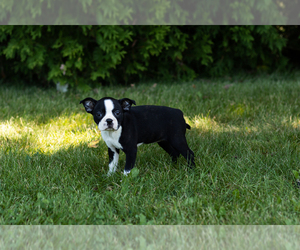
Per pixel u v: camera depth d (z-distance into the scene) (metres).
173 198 3.25
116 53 7.66
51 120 5.65
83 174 3.79
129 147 3.49
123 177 3.52
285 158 3.90
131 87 8.00
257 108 5.96
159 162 3.95
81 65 7.55
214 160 3.98
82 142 4.65
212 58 9.52
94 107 3.36
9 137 4.84
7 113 6.00
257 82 8.19
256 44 9.52
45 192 3.34
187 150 3.74
